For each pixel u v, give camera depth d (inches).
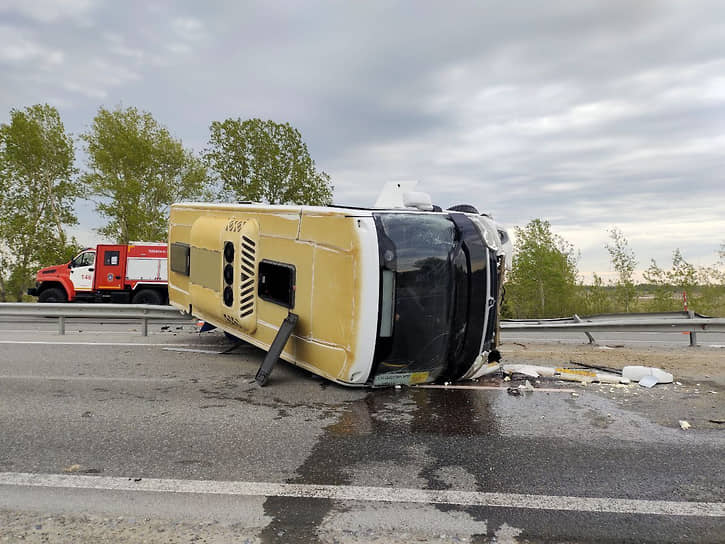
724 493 133.5
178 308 374.0
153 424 187.8
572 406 215.2
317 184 1172.5
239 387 244.2
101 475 142.8
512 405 216.7
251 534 112.6
